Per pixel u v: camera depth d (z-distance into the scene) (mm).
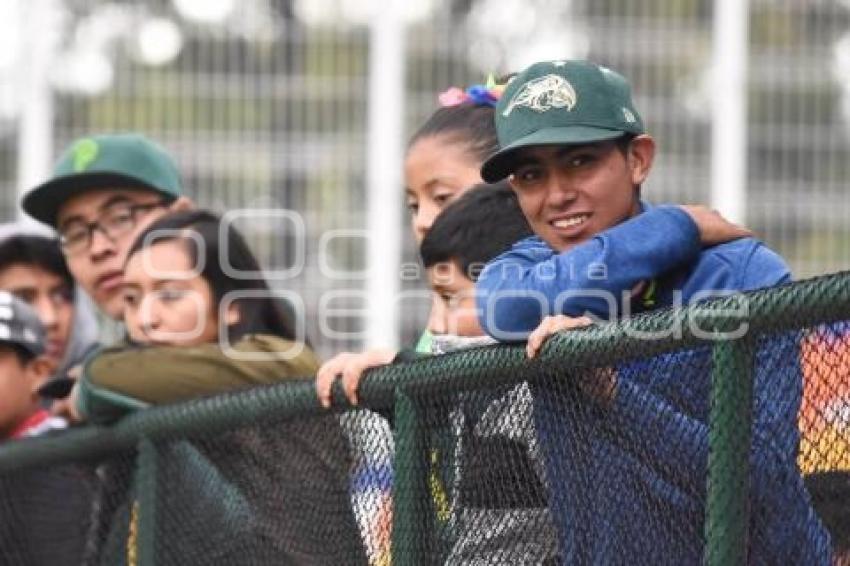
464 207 15258
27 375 20703
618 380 12500
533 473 13086
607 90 13570
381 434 14414
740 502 11781
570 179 13547
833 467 11523
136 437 17453
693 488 12188
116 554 18000
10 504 19484
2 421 20609
